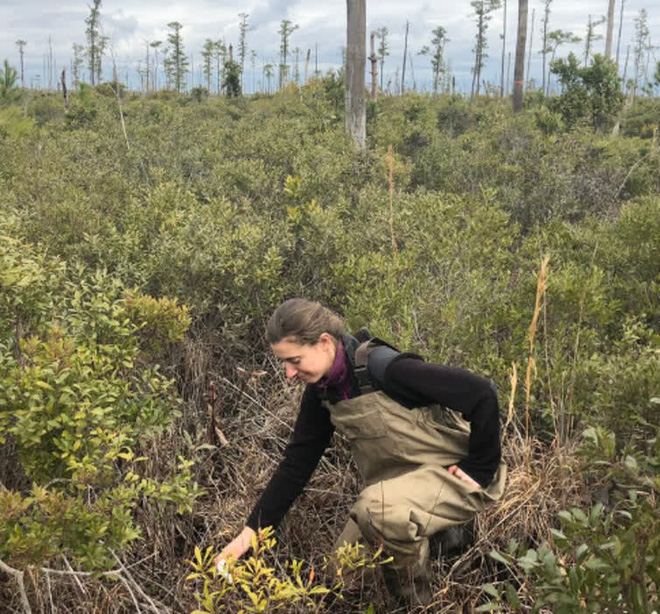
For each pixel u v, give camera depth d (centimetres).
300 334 220
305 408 251
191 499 223
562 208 716
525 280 400
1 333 248
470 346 338
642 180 812
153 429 232
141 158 823
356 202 616
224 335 377
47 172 652
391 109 2167
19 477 252
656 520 159
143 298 279
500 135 1094
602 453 197
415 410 233
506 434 307
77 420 204
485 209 477
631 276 435
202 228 423
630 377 277
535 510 266
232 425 330
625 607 164
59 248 423
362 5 1030
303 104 2152
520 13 1886
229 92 3059
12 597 222
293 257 438
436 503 228
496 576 255
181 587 235
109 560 194
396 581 235
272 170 675
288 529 269
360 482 289
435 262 414
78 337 248
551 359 329
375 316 339
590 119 1580
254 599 171
